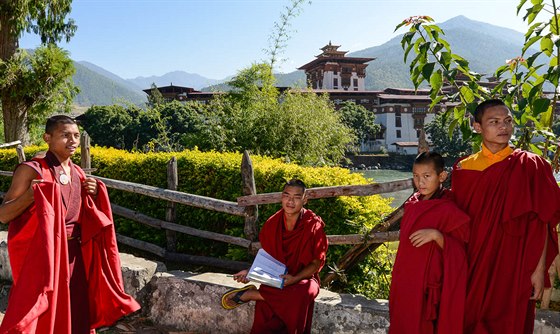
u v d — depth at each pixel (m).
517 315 2.53
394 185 4.20
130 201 6.65
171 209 5.84
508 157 2.57
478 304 2.59
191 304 4.09
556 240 2.58
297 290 3.39
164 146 10.59
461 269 2.56
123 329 4.07
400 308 2.75
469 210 2.65
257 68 11.63
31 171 2.93
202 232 5.50
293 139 10.01
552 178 2.53
